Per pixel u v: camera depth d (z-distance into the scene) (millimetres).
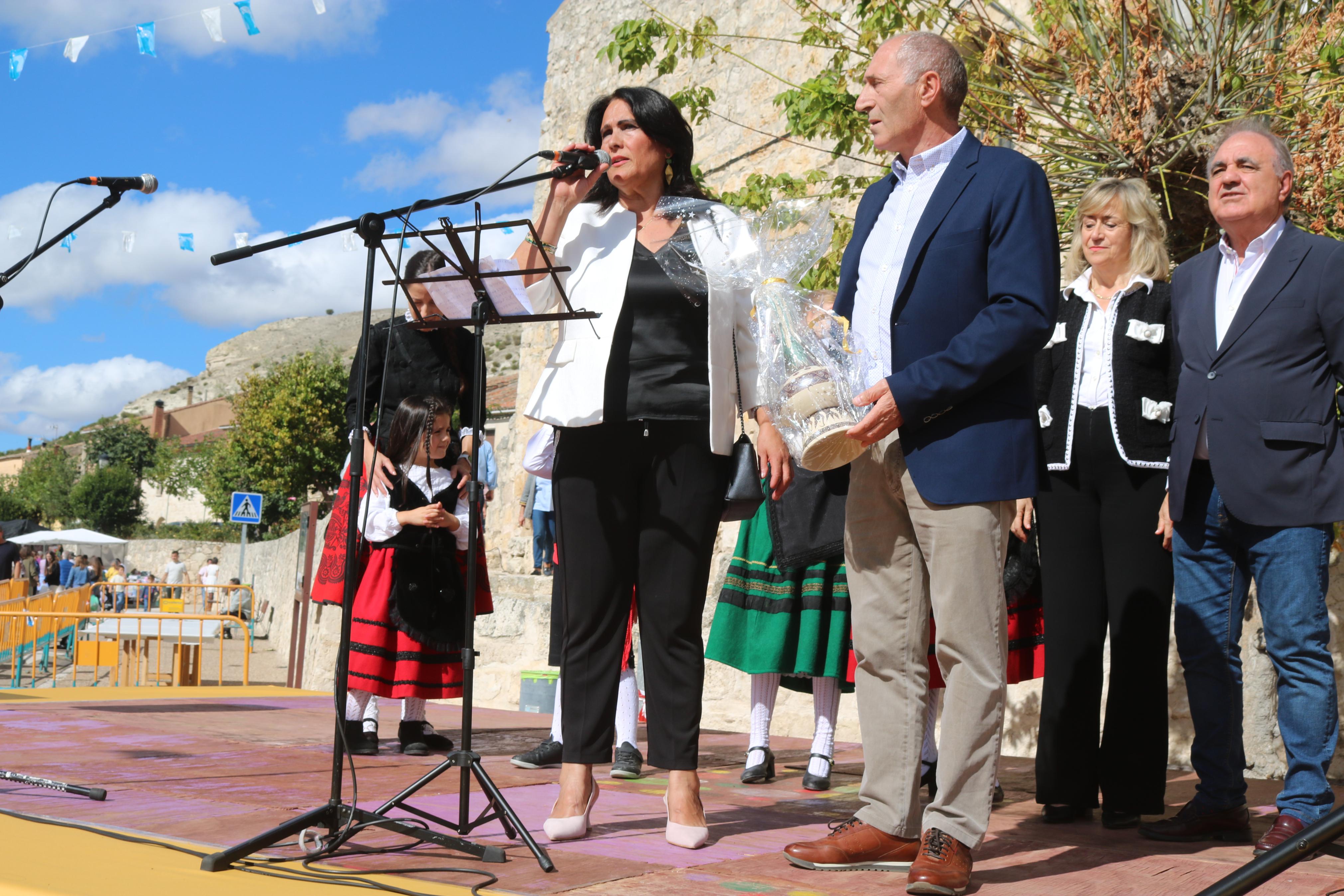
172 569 28469
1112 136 4887
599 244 2930
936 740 4020
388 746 4840
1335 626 4672
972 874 2564
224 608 17953
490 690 8375
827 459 2539
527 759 4195
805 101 5500
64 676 13227
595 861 2525
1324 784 2846
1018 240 2510
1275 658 2961
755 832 3016
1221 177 3127
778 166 10523
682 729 2811
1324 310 2932
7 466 88625
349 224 2693
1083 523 3428
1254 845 3000
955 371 2402
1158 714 3270
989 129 5309
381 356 4855
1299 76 4699
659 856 2613
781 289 2764
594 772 4430
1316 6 4766
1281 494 2916
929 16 5512
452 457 4793
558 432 2943
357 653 4477
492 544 14586
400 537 4543
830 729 3998
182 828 2801
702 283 2844
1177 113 4883
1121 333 3404
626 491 2857
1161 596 3324
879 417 2428
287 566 16672
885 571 2672
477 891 2186
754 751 4156
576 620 2859
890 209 2836
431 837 2488
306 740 4902
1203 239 5023
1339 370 2936
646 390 2820
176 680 11531
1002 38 5305
